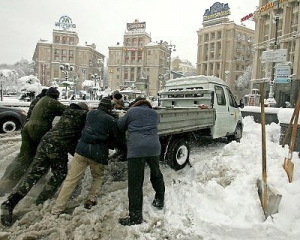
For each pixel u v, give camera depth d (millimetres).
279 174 4453
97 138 4137
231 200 4008
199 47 84188
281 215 3643
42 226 3660
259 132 10961
